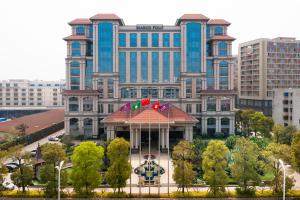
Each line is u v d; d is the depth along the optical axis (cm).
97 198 5650
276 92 12838
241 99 18700
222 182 5594
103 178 6712
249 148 5681
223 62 12338
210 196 5678
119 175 5656
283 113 12462
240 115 12875
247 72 17975
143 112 9888
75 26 12675
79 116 11906
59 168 5116
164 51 12262
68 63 12188
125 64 12269
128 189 6394
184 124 10294
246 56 18038
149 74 12269
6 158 5791
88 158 5516
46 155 5612
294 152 5888
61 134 12988
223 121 12144
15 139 9988
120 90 12262
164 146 9738
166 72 12288
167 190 6259
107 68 12100
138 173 7044
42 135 12125
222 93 12012
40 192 5853
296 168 5888
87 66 12338
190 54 12150
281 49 16625
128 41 12231
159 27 12269
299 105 11994
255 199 5616
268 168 5738
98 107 12075
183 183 5691
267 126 11175
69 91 11938
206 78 12294
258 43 16750
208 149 5675
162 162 8438
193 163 7550
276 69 16538
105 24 12069
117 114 10638
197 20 12081
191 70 12169
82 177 5528
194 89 12194
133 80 12269
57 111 18112
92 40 12556
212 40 12331
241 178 5653
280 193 5694
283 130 9744
